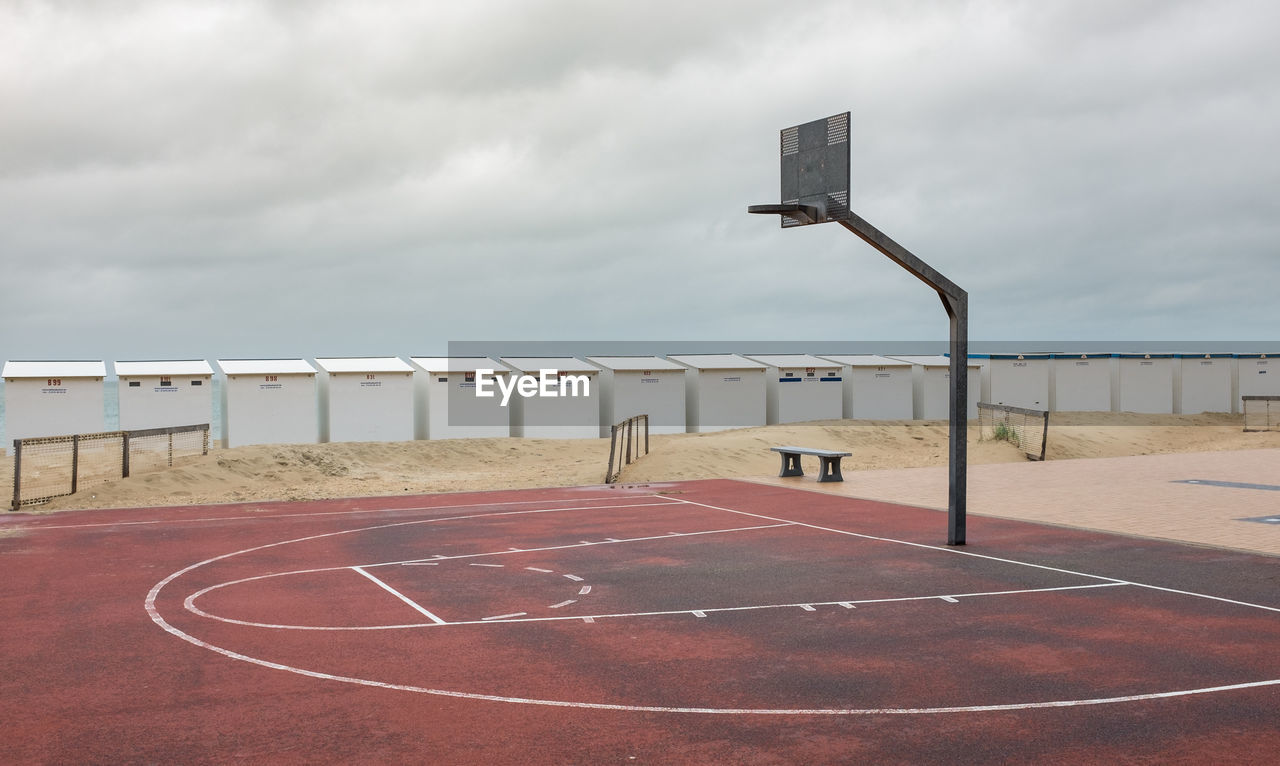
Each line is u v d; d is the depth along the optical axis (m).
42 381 27.89
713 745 6.59
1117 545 14.52
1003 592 11.43
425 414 34.56
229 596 11.58
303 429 31.50
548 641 9.38
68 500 21.03
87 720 7.20
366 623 10.17
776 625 9.95
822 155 13.97
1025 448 30.30
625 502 20.41
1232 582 11.81
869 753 6.42
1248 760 6.23
